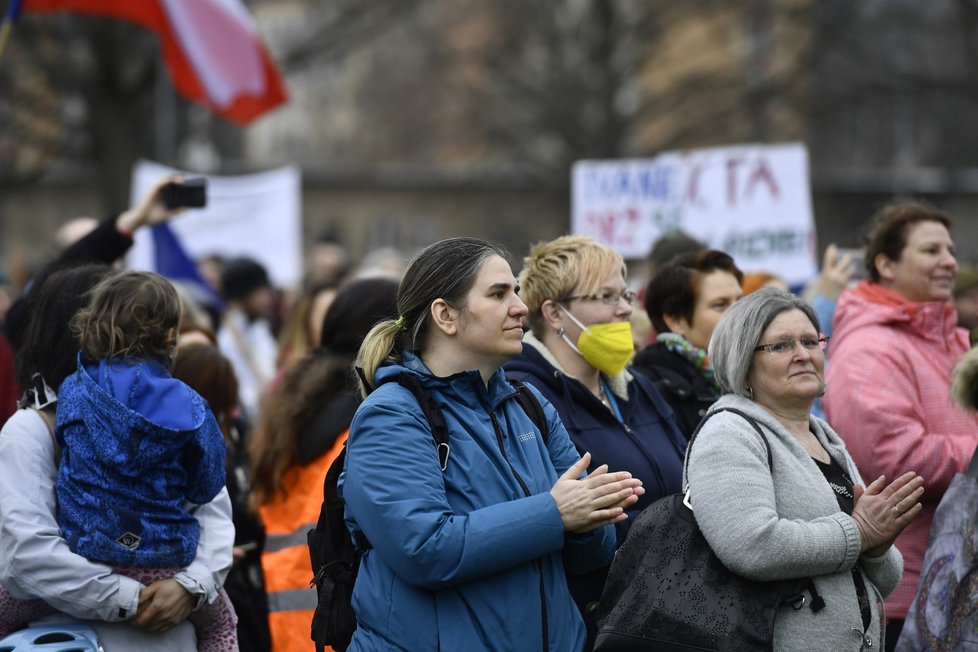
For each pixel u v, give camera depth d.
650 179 26.44
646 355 16.16
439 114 108.50
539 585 11.14
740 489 11.51
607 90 85.81
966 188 94.19
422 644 10.84
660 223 26.31
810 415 12.87
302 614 15.41
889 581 12.19
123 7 27.81
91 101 63.16
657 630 11.44
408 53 110.19
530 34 91.69
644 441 14.08
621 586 11.84
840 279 18.88
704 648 11.27
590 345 13.95
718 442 11.80
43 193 94.25
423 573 10.63
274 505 15.87
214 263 35.16
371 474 10.91
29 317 13.32
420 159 117.00
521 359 14.02
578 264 14.10
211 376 16.30
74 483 12.01
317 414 15.76
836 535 11.40
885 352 15.58
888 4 93.12
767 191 25.48
